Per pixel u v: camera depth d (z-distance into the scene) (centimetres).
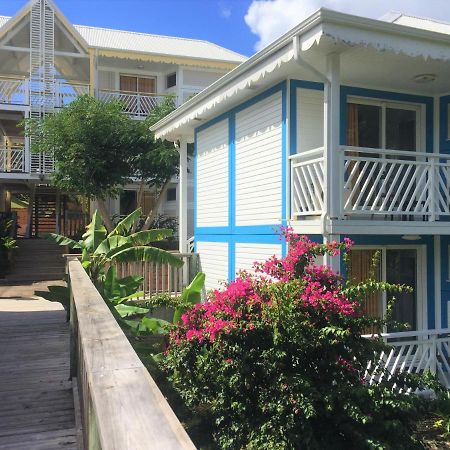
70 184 1595
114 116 1605
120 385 171
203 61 2222
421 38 610
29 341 717
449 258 814
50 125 1602
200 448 437
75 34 2039
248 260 864
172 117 1131
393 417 419
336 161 629
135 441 130
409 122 849
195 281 801
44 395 490
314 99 754
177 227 2094
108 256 862
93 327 267
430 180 697
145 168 1661
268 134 795
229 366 418
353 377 431
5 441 388
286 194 736
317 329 423
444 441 513
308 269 478
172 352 480
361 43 581
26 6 1998
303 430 399
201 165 1087
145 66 2266
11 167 2022
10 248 1683
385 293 779
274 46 649
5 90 2008
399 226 667
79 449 362
